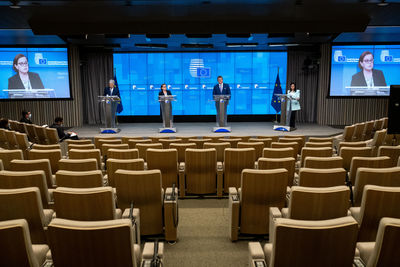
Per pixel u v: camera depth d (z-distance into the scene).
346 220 1.78
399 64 12.26
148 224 3.49
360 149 4.79
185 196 5.09
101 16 8.54
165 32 9.22
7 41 11.73
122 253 1.83
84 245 1.79
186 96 13.65
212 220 4.20
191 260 3.24
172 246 3.51
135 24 9.09
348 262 1.84
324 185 3.26
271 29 9.16
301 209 2.49
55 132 7.93
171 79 13.56
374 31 10.60
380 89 12.42
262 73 13.51
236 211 3.48
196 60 13.47
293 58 13.33
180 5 7.49
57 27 8.92
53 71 12.54
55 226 1.77
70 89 12.71
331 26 9.02
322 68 12.97
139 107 13.71
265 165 3.89
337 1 7.21
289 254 1.81
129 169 3.89
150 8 7.75
